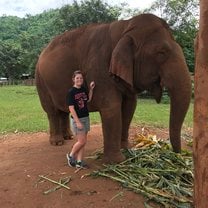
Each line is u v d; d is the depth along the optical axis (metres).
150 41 6.36
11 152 8.25
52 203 5.67
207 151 3.95
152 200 5.57
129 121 7.36
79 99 6.51
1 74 66.75
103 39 6.85
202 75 3.92
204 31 3.87
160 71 6.34
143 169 6.28
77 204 5.57
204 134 3.96
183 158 6.80
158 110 17.12
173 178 6.15
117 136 6.66
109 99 6.58
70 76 7.28
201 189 4.02
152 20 6.49
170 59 6.26
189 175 6.27
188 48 24.58
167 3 25.39
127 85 6.50
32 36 63.78
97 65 6.71
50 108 8.29
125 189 5.83
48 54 7.78
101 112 6.70
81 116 6.54
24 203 5.75
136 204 5.48
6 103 21.50
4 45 66.44
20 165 7.05
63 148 8.11
